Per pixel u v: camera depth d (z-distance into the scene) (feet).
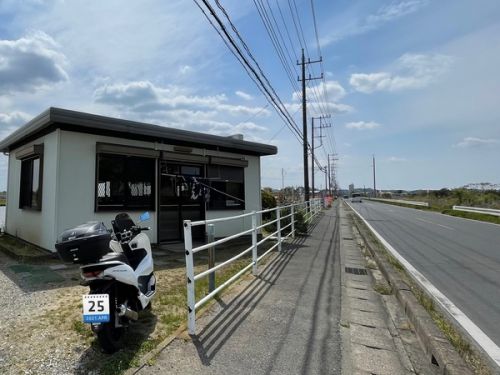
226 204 38.50
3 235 36.70
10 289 18.10
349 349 12.29
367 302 18.02
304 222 44.88
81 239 10.87
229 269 23.70
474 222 68.49
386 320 15.49
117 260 12.09
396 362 11.66
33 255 24.75
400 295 17.76
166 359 11.17
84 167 26.86
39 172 28.12
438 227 58.49
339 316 15.42
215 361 11.15
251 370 10.69
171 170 33.40
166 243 32.68
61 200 25.62
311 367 10.98
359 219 73.26
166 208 33.06
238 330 13.56
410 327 14.70
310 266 25.55
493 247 37.04
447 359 10.82
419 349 12.71
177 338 12.61
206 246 15.01
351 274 24.13
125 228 14.56
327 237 43.01
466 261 29.32
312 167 112.06
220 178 37.70
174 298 17.04
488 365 11.74
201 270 23.11
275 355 11.68
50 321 13.96
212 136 34.53
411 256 31.58
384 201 201.98
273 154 42.60
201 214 35.96
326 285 20.39
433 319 14.42
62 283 19.29
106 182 28.35
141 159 30.81
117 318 11.53
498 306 17.89
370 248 33.76
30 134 29.60
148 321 14.19
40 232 27.99
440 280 22.95
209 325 13.89
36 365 10.67
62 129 25.88
